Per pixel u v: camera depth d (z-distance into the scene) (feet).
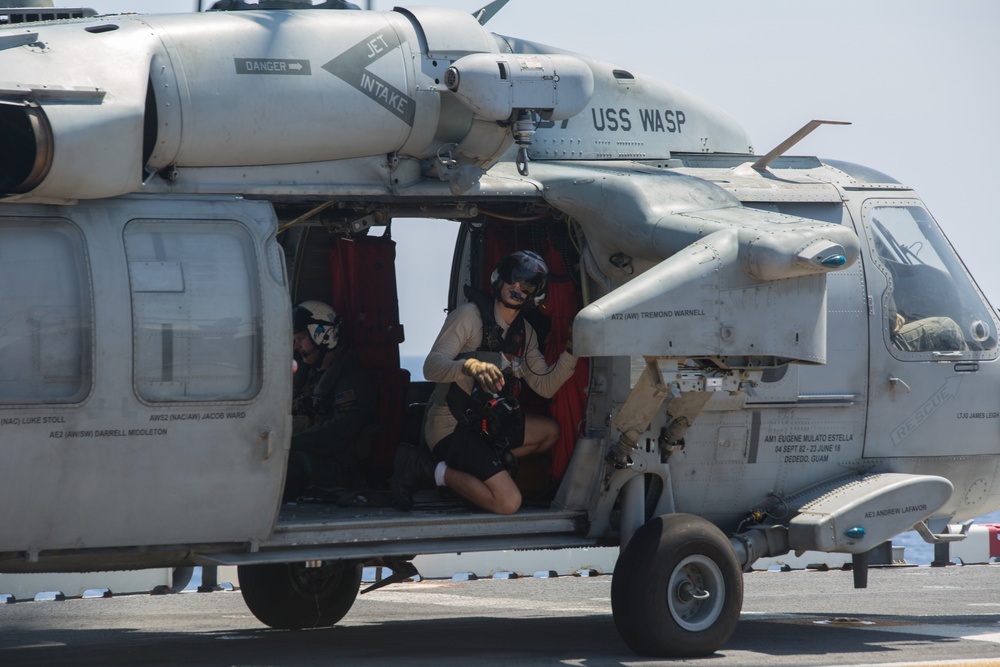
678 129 65.98
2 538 47.57
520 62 55.47
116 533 49.24
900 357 62.64
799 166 67.21
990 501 65.98
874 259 63.00
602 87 64.03
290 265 69.62
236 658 57.26
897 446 62.80
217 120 51.26
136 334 49.01
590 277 59.62
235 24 52.80
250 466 50.72
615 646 60.59
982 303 65.82
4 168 48.39
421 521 54.44
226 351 50.44
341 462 66.03
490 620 73.51
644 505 58.44
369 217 59.47
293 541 52.29
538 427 59.72
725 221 55.36
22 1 57.93
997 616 74.13
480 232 68.03
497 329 58.39
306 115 52.80
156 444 49.19
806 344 55.11
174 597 86.17
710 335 53.21
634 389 54.95
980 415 64.39
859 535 58.44
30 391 47.57
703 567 56.44
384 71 54.54
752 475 60.44
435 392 61.41
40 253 48.55
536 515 57.00
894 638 63.00
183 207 51.42
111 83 48.67
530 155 61.62
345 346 66.54
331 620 70.38
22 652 61.87
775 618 72.95
